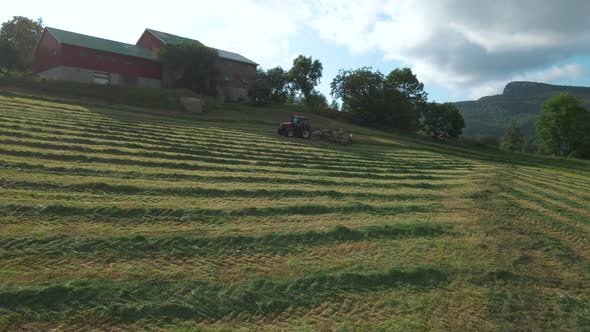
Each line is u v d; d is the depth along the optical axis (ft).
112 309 16.25
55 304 16.14
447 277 22.59
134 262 20.22
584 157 178.40
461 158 93.97
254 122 102.78
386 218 32.50
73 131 50.44
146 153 45.57
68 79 113.91
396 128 169.58
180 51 128.47
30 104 67.21
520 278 23.44
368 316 18.21
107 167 37.14
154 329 15.62
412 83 207.92
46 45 120.98
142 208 27.25
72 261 19.48
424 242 27.66
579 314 20.08
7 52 119.55
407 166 64.80
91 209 25.88
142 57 129.49
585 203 47.16
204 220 27.09
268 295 18.85
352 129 130.11
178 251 21.94
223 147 57.52
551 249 28.63
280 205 32.60
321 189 39.91
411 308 19.20
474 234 30.50
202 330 15.90
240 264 21.61
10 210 24.04
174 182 35.53
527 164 104.53
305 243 25.43
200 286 18.84
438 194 43.88
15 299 15.96
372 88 168.66
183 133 63.98
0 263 18.42
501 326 18.52
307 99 191.72
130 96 101.19
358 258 24.00
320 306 18.62
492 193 46.03
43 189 28.78
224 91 150.61
